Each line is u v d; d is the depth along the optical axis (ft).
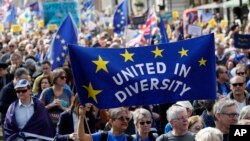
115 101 33.71
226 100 33.06
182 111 32.78
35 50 94.94
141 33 90.48
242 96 43.75
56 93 46.91
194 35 87.92
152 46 33.86
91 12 151.84
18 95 42.60
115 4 258.57
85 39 98.89
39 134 42.47
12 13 159.22
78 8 147.74
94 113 41.27
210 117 39.22
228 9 177.17
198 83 34.12
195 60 34.14
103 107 33.73
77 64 33.65
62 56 64.59
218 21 166.71
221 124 32.48
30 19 165.37
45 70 53.67
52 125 43.09
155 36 88.58
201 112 42.93
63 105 45.50
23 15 165.89
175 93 34.04
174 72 33.94
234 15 163.94
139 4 236.22
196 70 34.14
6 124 42.93
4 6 169.68
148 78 33.73
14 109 42.78
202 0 220.64
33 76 60.44
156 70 33.76
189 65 34.06
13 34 152.56
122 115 33.94
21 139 42.45
